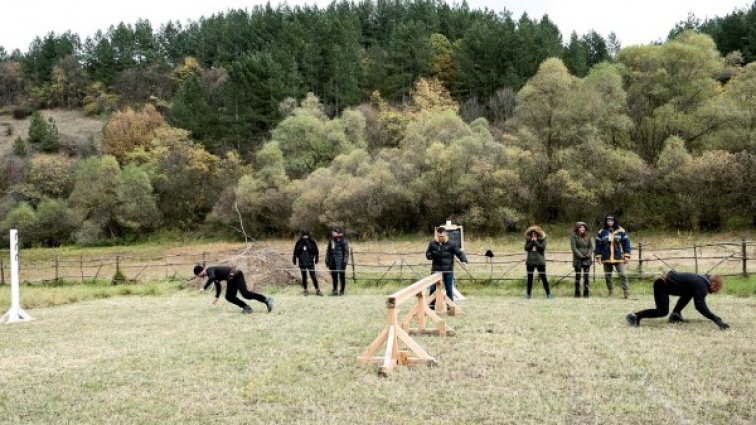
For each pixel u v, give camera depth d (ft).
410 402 22.03
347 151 187.11
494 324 37.68
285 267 70.28
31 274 100.68
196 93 247.50
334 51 259.19
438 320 34.50
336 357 29.84
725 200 117.29
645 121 149.28
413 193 142.72
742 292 49.01
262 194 171.73
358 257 94.63
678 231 121.39
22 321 46.60
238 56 342.03
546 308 43.91
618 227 50.14
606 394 22.20
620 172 130.62
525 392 22.79
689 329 33.86
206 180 203.62
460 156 139.44
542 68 146.10
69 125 341.00
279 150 177.78
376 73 261.24
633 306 43.62
